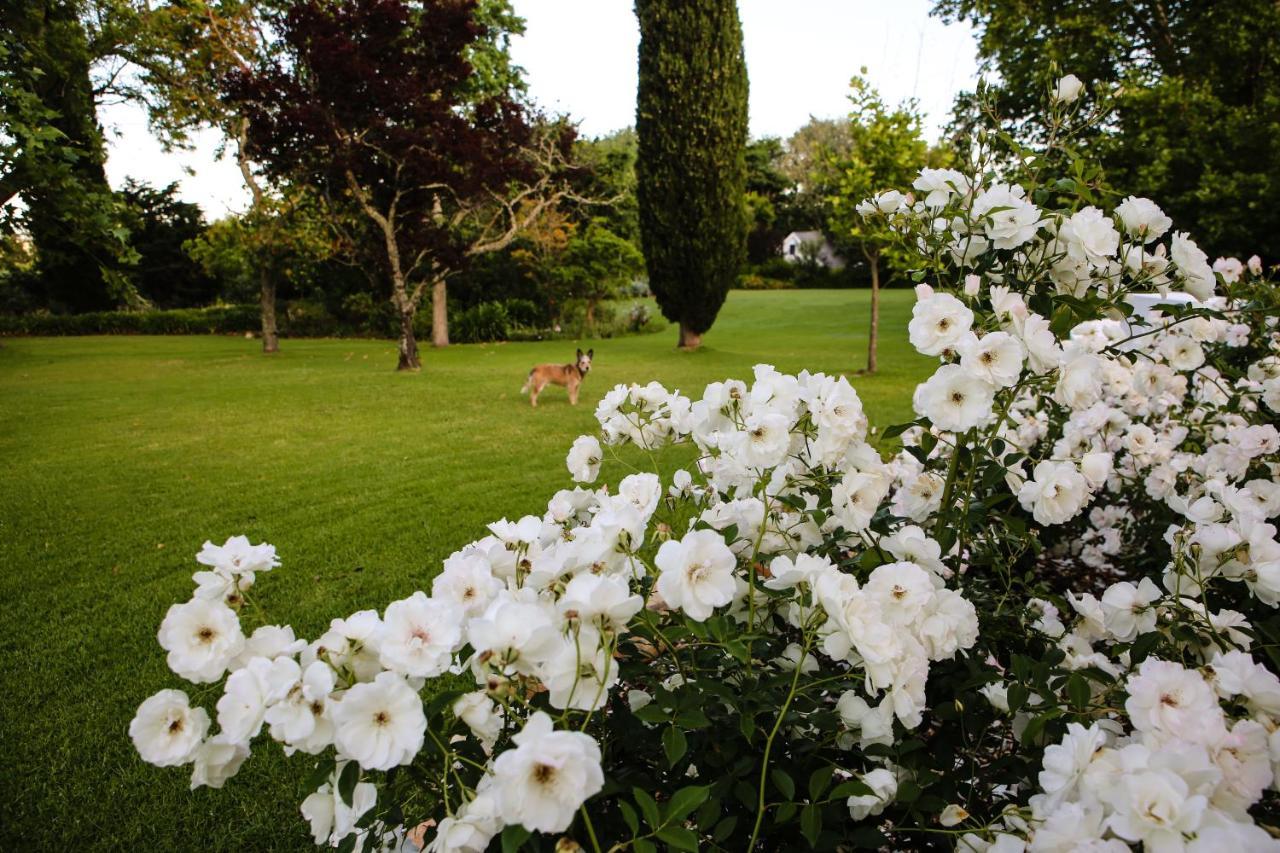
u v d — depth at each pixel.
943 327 1.36
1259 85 11.70
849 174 10.19
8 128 4.63
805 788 1.21
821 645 1.19
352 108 12.06
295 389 10.62
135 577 3.80
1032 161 1.76
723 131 13.38
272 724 0.93
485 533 4.33
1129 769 0.88
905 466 2.53
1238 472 2.30
